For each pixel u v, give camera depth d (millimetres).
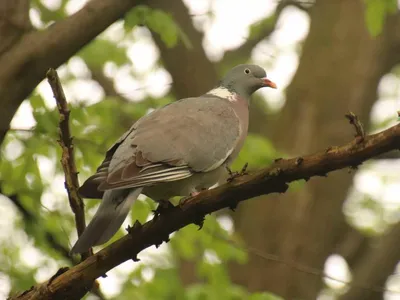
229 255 12367
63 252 11930
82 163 12258
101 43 14539
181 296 12172
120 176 7535
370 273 16312
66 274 7309
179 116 8953
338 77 16406
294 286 15352
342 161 6520
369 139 6422
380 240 17359
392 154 16828
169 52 16328
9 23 10109
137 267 12422
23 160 11820
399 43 16578
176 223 7133
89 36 10203
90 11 10148
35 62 10047
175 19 16312
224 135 9141
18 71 10008
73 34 10109
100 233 7094
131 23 11250
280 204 15773
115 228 7188
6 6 10141
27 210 11734
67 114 7473
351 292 16203
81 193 7449
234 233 15250
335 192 15930
